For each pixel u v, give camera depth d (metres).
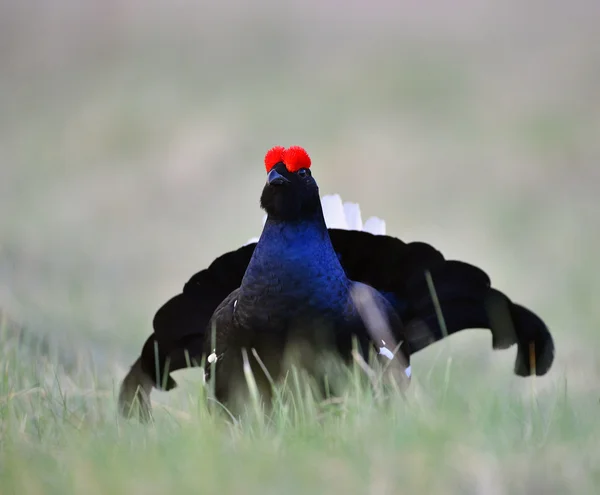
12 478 6.01
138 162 26.58
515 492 5.78
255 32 38.00
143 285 17.14
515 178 24.31
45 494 5.83
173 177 25.28
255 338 7.47
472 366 10.87
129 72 35.03
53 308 12.66
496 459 6.02
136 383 8.34
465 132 27.16
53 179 26.19
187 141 27.12
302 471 5.92
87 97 32.94
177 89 32.56
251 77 33.56
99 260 18.58
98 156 27.64
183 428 6.99
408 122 28.23
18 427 7.20
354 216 8.92
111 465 6.10
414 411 6.83
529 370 8.72
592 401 8.36
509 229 20.27
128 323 13.52
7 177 26.47
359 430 6.55
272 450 6.32
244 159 25.81
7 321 11.12
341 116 28.72
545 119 28.14
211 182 24.88
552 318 13.78
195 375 10.49
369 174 24.56
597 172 24.48
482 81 32.12
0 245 14.25
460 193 23.45
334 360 7.46
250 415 7.24
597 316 13.51
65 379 9.52
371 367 7.47
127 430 7.30
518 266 17.00
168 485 5.78
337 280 7.52
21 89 34.69
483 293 8.47
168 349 8.52
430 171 24.55
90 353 10.48
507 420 6.95
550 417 7.10
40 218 22.47
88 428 7.39
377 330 7.56
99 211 23.47
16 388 8.45
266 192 7.46
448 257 17.36
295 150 7.54
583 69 32.72
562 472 5.93
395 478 5.80
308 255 7.44
